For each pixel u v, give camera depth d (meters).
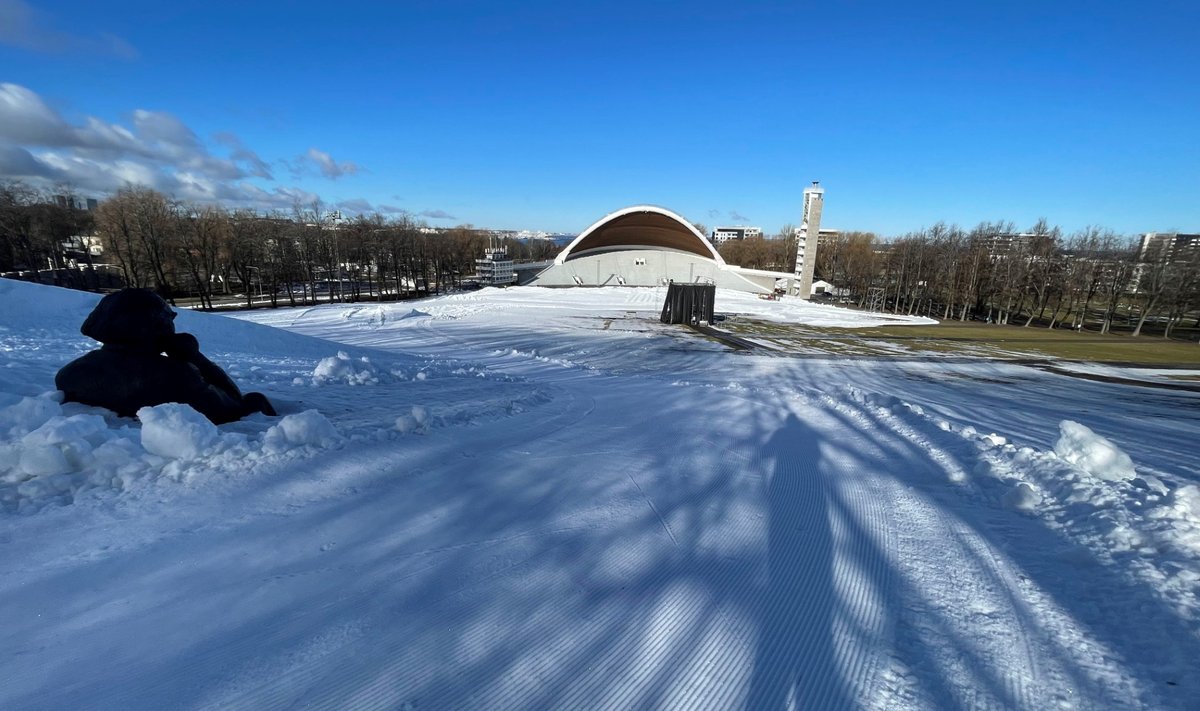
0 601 2.55
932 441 7.10
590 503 4.39
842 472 5.79
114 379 5.00
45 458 3.64
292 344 12.88
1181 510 4.09
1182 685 2.47
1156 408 15.11
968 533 4.18
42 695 2.06
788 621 2.93
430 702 2.18
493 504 4.19
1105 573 3.48
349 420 6.03
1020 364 23.89
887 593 3.27
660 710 2.25
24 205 46.41
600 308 42.22
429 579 3.06
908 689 2.46
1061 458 5.61
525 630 2.68
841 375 18.95
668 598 3.07
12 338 8.68
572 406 8.71
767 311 44.91
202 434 4.29
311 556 3.20
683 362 20.75
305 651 2.39
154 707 2.04
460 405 7.49
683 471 5.44
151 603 2.63
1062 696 2.44
